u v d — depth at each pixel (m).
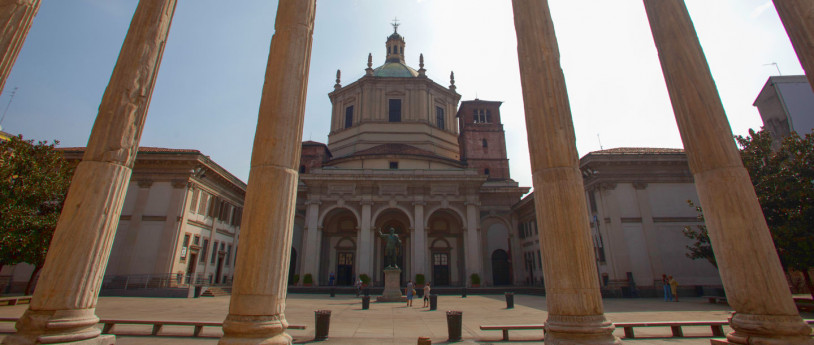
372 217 40.41
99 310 17.36
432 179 41.12
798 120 27.50
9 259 20.00
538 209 7.53
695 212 29.41
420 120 48.88
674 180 30.09
